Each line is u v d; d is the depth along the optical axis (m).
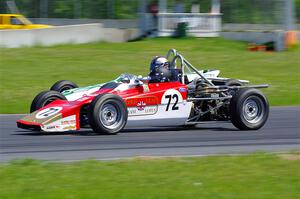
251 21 85.00
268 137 31.38
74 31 75.81
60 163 23.59
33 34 71.94
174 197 18.83
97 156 25.69
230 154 25.89
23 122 30.53
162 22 82.81
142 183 20.56
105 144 28.61
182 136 31.52
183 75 33.69
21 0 101.88
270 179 21.31
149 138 30.69
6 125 35.72
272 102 47.88
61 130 30.61
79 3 99.44
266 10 83.38
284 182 20.92
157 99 32.44
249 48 73.69
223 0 86.56
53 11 100.56
